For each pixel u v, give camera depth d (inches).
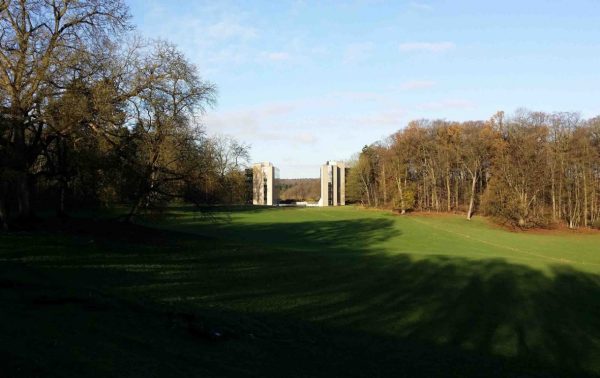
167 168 1262.3
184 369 366.3
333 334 604.1
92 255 948.6
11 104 995.9
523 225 3166.8
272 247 1536.7
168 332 464.1
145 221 1552.7
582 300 1024.2
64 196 1347.2
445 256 1594.5
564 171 3302.2
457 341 653.3
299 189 6811.0
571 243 2527.1
